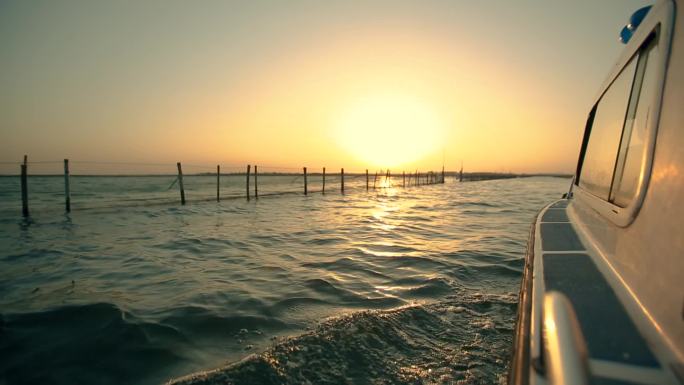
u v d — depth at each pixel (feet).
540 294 7.27
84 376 11.43
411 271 23.24
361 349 12.50
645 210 6.25
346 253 28.91
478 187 185.78
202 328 14.69
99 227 43.88
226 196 102.32
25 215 52.75
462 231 40.42
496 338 13.62
